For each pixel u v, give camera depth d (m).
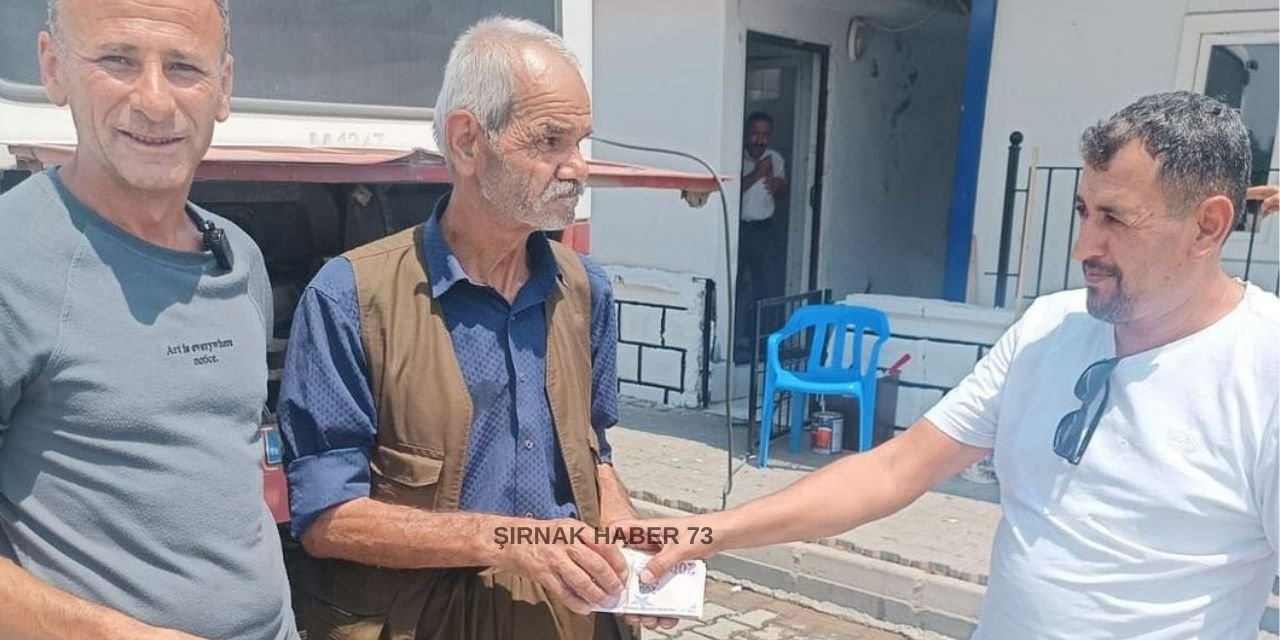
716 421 6.12
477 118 1.83
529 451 1.97
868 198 7.66
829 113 7.14
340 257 1.95
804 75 7.15
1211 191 1.55
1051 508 1.74
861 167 7.54
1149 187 1.56
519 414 1.96
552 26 3.43
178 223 1.69
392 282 1.90
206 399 1.61
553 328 2.03
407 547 1.79
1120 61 5.24
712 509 4.55
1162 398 1.64
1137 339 1.70
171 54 1.53
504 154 1.83
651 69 6.57
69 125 2.44
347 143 3.00
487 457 1.94
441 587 1.93
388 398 1.88
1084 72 5.34
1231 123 1.58
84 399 1.48
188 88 1.56
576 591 1.84
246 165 2.22
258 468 1.73
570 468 2.01
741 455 5.39
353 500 1.84
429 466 1.87
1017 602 1.78
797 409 5.40
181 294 1.61
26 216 1.49
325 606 1.98
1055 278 5.51
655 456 5.36
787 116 7.25
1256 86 4.95
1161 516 1.62
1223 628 1.62
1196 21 5.02
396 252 1.94
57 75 1.57
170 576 1.56
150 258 1.58
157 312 1.57
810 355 5.41
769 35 6.55
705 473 5.07
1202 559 1.60
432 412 1.87
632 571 1.94
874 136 7.60
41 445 1.49
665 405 6.54
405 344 1.88
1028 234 5.10
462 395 1.89
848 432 5.41
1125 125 1.59
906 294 8.24
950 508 4.55
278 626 1.75
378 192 3.22
